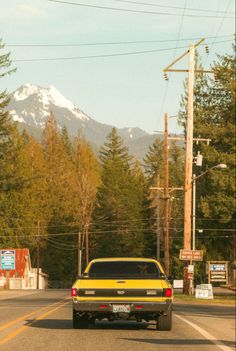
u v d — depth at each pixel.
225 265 92.06
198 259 69.44
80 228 163.88
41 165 164.88
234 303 59.66
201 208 101.94
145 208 173.75
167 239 86.50
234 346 23.02
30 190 152.38
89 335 24.56
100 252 164.50
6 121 106.56
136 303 25.94
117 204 163.00
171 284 29.00
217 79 107.12
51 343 21.94
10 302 52.91
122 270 28.77
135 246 163.62
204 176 105.62
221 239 112.62
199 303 59.00
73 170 180.50
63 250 163.75
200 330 28.25
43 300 57.62
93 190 176.12
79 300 26.00
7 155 114.06
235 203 99.88
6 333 24.84
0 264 115.62
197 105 110.25
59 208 163.50
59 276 163.75
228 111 108.06
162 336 24.94
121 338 23.81
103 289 25.98
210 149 102.50
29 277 133.50
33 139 182.50
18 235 148.62
